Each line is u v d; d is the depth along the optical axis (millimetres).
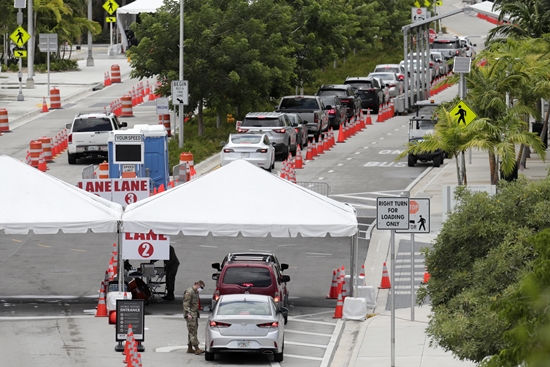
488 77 96625
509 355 32781
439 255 49156
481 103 94438
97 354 55281
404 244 86062
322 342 59656
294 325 63812
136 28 136125
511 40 104062
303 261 81125
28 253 83312
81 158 125562
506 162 84438
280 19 145750
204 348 57844
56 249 84938
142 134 97125
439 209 96250
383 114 161250
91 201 66562
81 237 89875
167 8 138000
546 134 126750
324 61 167875
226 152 112125
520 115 101125
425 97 174875
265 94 143125
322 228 65438
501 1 131875
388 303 69188
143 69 136375
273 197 66875
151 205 66375
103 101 169375
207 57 133250
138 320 55188
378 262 80750
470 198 49188
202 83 133625
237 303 55500
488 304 42938
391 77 180250
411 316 63875
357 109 158625
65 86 183250
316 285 74125
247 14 139625
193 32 132875
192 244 86750
